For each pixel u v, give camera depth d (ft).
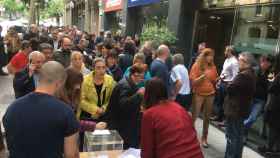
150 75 21.56
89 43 44.96
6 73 48.65
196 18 39.63
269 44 27.66
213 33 36.42
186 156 11.37
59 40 37.37
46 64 9.80
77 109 15.46
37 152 9.20
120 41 42.01
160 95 12.12
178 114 11.94
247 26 30.89
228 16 34.04
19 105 9.43
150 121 11.73
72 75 13.87
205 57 24.52
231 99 20.22
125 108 16.47
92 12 100.07
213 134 27.91
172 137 11.49
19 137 9.23
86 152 13.04
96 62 16.71
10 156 9.50
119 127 16.78
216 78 25.32
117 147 13.71
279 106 22.94
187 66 39.68
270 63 25.36
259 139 26.63
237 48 32.14
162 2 47.73
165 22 45.21
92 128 15.21
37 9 131.85
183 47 39.93
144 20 56.44
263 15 28.68
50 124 9.20
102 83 16.80
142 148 11.92
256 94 24.23
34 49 23.61
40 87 9.66
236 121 20.22
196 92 24.52
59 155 9.43
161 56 22.30
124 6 63.46
